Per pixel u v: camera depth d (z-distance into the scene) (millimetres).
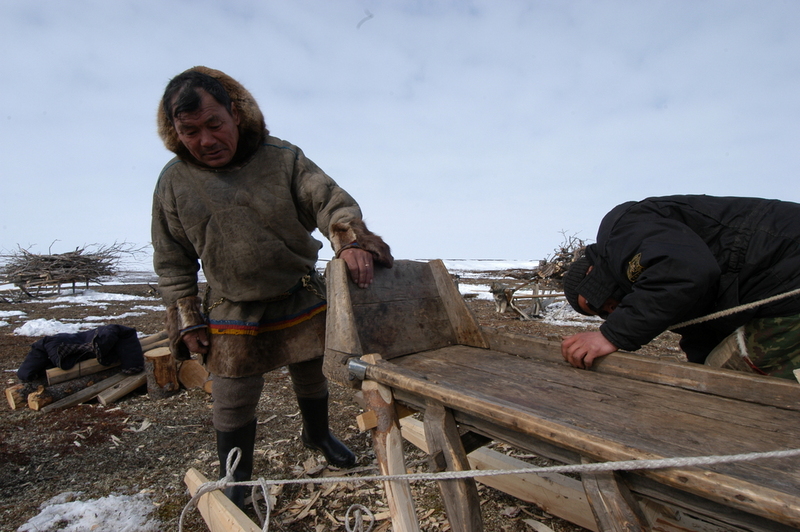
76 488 2863
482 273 29062
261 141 2406
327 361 2010
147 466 3150
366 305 2229
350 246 2184
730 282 1933
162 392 4598
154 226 2533
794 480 1115
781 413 1556
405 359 2248
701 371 1770
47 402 4301
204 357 2553
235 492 2461
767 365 1923
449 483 1541
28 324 8719
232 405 2463
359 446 3359
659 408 1591
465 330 2566
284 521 2475
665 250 1770
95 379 4605
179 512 2582
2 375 5637
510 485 2541
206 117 2078
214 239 2311
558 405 1612
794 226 1869
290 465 3105
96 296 15734
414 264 2615
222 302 2492
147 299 15055
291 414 4066
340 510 2553
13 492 2820
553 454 1333
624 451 1104
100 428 3844
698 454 1233
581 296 2285
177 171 2359
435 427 1575
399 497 1758
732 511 1020
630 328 1845
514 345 2357
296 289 2619
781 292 1854
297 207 2525
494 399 1468
